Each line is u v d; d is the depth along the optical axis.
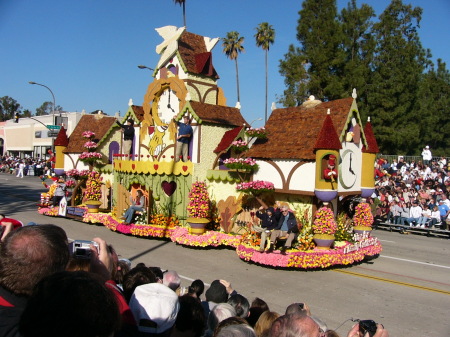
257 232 13.97
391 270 13.65
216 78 20.50
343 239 14.81
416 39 37.81
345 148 14.91
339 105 15.00
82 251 4.05
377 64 36.72
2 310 2.70
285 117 16.17
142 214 17.95
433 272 13.52
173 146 18.80
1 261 2.84
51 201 23.12
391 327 8.77
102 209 21.38
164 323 3.74
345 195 14.90
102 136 23.38
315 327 3.21
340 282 12.07
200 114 17.56
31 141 65.19
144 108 20.53
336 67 37.06
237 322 4.01
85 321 2.11
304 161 14.20
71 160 25.06
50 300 2.13
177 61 19.64
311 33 37.09
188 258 14.33
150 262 13.58
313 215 14.27
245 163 15.09
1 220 5.54
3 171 61.09
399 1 37.34
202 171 17.41
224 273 12.59
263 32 51.00
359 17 37.31
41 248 2.87
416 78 36.47
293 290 11.16
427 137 45.03
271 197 15.38
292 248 13.43
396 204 22.00
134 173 19.36
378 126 36.22
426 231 20.92
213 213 17.12
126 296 4.79
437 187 24.64
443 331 8.63
